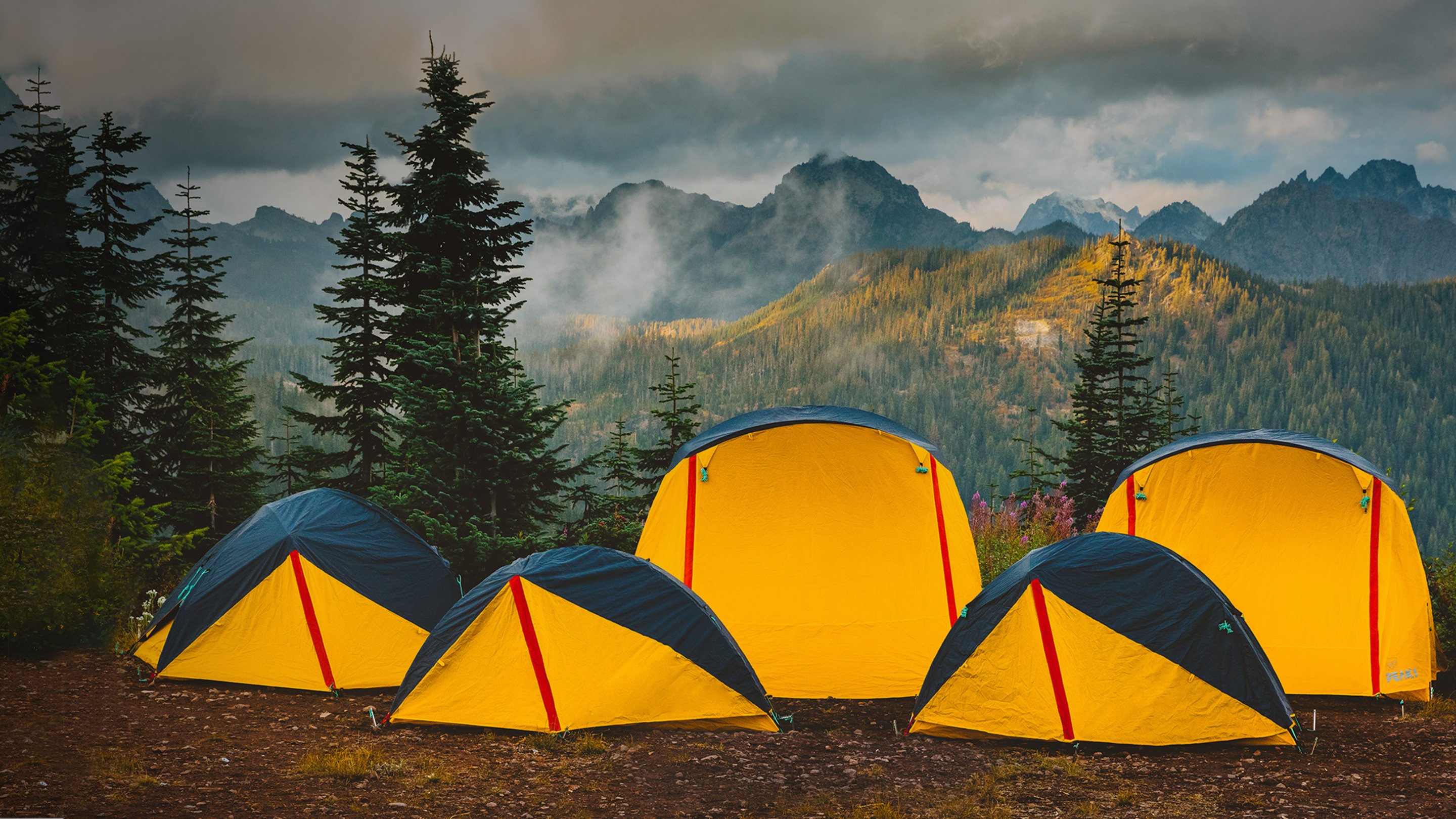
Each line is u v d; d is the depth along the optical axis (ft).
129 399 65.98
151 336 71.10
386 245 61.57
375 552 34.65
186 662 31.53
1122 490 38.70
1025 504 62.54
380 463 65.16
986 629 29.32
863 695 34.37
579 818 21.50
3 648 33.14
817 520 36.42
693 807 22.65
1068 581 29.07
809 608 35.68
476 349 53.67
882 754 27.32
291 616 32.24
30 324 59.57
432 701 28.25
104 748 24.06
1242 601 35.40
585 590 29.76
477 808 21.80
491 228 61.11
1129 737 27.68
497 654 28.63
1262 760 26.55
